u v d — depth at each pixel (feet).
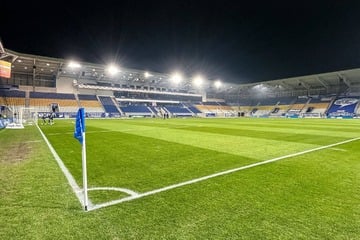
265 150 24.64
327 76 168.25
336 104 167.63
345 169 16.78
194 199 11.04
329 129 54.08
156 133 43.32
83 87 155.33
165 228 8.36
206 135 39.88
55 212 9.69
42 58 119.55
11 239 7.68
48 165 18.01
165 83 190.80
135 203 10.60
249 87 219.82
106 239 7.70
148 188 12.66
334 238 7.74
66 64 130.82
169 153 22.89
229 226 8.49
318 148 26.11
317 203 10.57
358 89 170.19
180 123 79.92
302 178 14.48
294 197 11.29
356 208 10.05
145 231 8.16
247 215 9.37
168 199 11.05
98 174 15.47
